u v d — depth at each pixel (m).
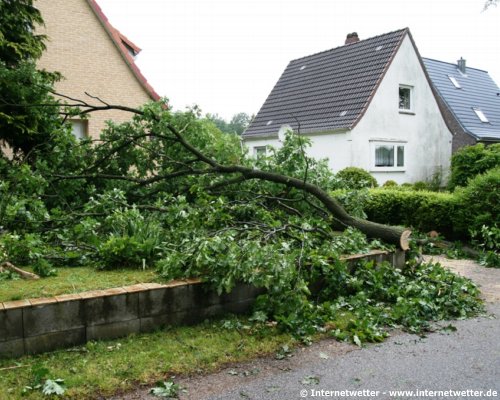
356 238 5.24
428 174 17.88
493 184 7.51
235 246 3.96
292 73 20.30
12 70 6.31
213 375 3.03
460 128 20.58
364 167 15.62
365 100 15.59
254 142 19.08
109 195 5.56
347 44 19.23
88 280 3.87
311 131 16.19
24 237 4.62
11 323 3.08
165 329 3.65
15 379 2.80
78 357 3.12
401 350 3.55
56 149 6.16
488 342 3.74
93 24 11.86
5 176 5.68
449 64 24.31
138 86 12.43
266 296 3.94
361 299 4.45
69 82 11.54
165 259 4.16
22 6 7.24
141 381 2.88
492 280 5.89
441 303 4.56
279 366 3.20
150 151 6.66
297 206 6.29
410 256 5.62
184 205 5.10
